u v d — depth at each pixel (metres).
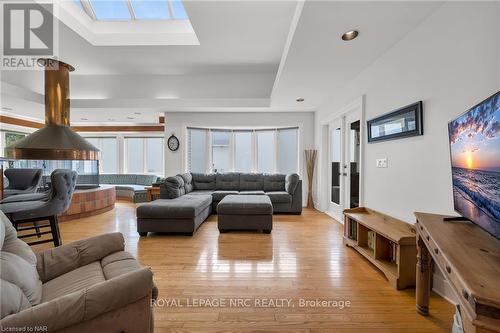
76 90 4.98
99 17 3.58
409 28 2.10
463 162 1.33
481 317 0.69
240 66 4.48
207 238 3.19
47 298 1.18
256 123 5.57
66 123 2.72
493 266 0.88
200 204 3.60
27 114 5.62
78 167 6.18
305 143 5.51
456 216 1.64
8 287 0.94
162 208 3.26
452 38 1.72
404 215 2.28
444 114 1.80
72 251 1.51
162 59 4.18
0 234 1.16
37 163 5.49
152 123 7.42
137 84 4.98
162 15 3.62
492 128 1.06
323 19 1.95
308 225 3.86
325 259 2.50
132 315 1.03
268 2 2.58
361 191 3.02
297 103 4.71
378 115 2.68
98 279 1.30
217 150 6.06
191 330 1.48
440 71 1.83
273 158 5.93
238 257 2.55
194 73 4.85
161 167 7.71
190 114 5.55
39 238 3.26
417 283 1.64
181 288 1.94
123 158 7.67
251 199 3.80
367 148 2.93
